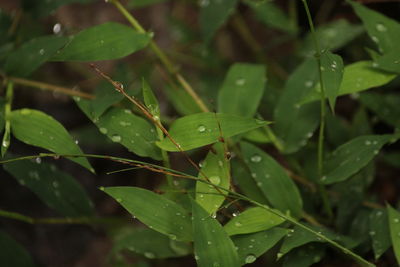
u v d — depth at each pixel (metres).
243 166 0.84
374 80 0.80
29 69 0.82
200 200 0.75
